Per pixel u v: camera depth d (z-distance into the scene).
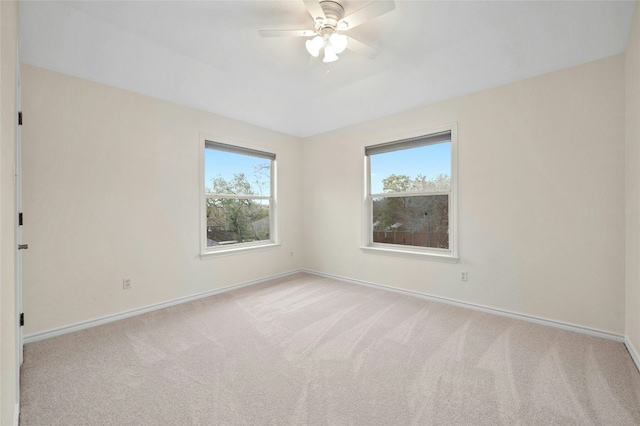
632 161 2.09
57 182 2.46
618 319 2.30
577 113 2.46
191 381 1.81
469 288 3.09
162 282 3.13
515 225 2.79
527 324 2.66
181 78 2.92
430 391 1.71
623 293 2.27
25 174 2.31
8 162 1.20
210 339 2.39
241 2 1.99
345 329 2.58
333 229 4.40
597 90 2.37
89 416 1.51
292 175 4.69
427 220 3.53
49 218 2.42
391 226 3.86
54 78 2.45
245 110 3.71
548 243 2.62
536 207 2.67
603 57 2.34
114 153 2.79
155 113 3.09
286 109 3.86
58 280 2.46
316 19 1.95
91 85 2.66
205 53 2.60
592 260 2.41
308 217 4.77
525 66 2.58
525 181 2.73
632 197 2.10
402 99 3.35
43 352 2.16
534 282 2.69
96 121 2.68
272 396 1.67
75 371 1.91
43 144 2.40
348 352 2.17
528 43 2.35
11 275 1.29
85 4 1.99
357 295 3.56
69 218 2.53
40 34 2.14
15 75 1.60
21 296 2.09
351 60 2.75
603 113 2.35
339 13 1.96
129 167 2.89
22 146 2.29
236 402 1.62
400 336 2.43
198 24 2.21
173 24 2.21
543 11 2.07
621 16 2.03
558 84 2.55
